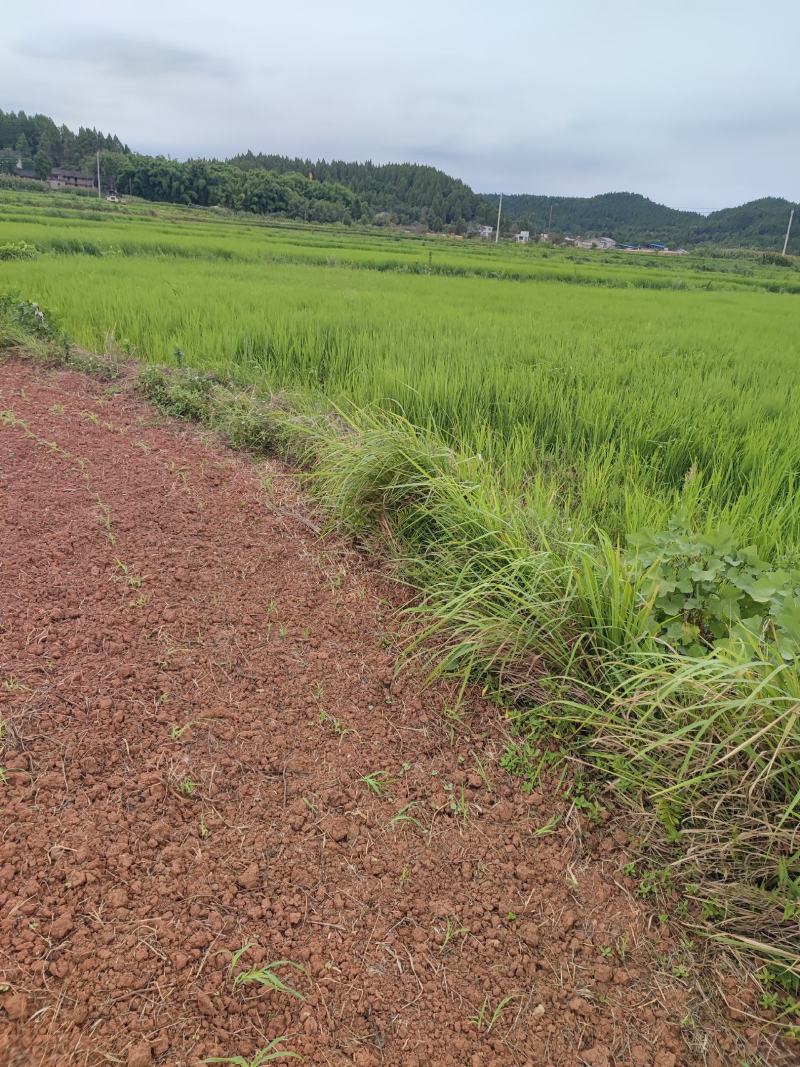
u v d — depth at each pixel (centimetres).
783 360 852
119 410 542
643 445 509
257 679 262
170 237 2761
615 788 224
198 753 224
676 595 254
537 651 271
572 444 517
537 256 4978
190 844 194
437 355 709
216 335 749
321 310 977
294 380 639
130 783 210
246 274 1627
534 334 943
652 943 182
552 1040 158
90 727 228
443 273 2811
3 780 204
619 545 352
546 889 195
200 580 320
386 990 164
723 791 205
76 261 1684
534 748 244
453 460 386
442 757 238
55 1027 148
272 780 219
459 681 275
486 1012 163
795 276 4438
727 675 208
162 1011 154
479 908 187
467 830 211
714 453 475
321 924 178
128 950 165
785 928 179
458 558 328
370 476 379
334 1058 150
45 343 715
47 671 249
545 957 176
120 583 307
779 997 170
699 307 1677
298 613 307
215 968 164
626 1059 156
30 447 434
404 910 184
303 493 429
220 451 483
